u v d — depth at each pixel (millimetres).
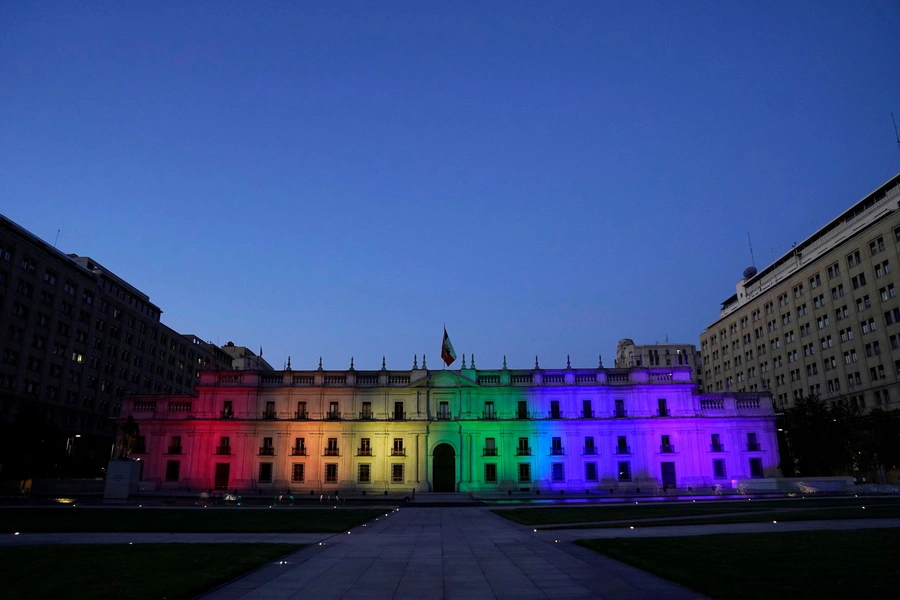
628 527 31609
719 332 144625
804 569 17078
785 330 117000
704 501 56656
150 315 132125
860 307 96062
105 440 111000
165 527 31844
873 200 103875
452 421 85812
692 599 14758
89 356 108000
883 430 78375
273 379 89625
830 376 103125
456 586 16797
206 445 86812
